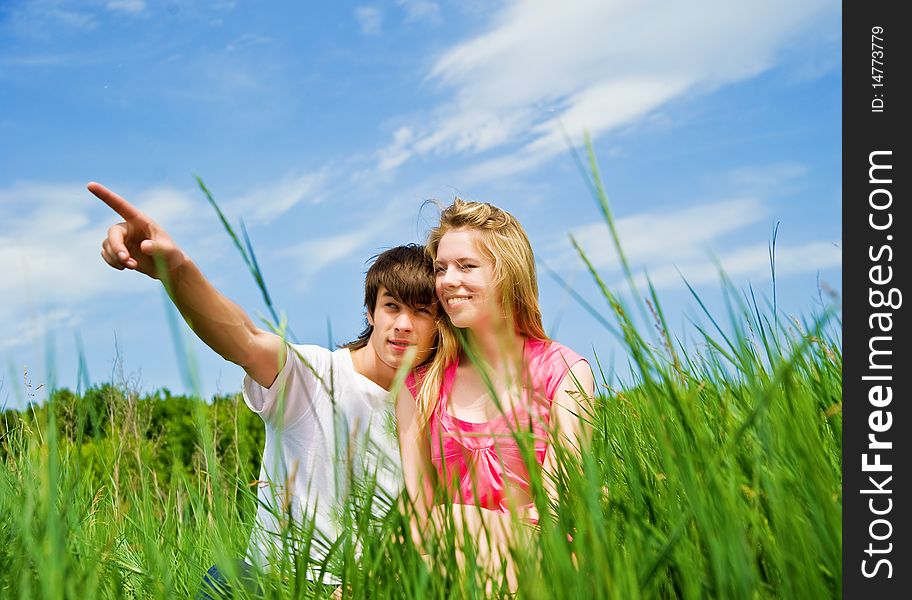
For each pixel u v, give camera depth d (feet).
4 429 8.26
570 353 8.55
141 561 6.94
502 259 8.56
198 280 6.78
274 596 5.47
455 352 8.82
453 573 5.24
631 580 4.31
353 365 9.11
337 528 6.12
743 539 4.19
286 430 8.28
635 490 5.26
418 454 8.38
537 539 5.03
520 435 5.01
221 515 5.87
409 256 9.15
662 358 4.78
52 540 4.78
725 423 5.17
